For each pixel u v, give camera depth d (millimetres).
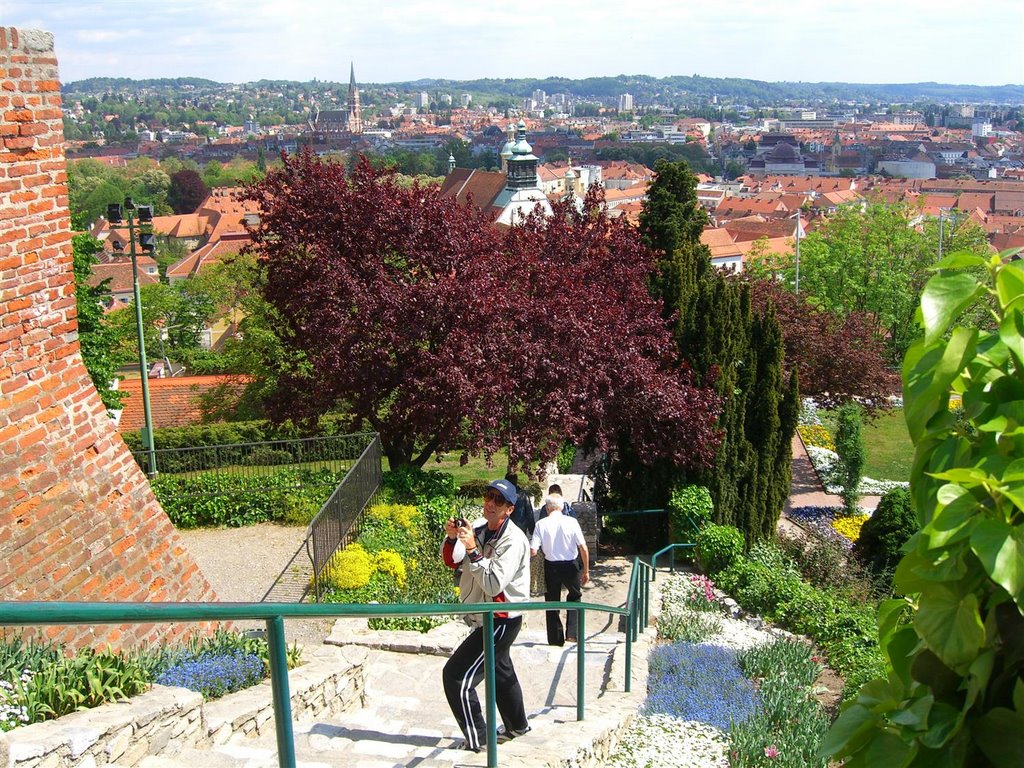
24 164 7543
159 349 61125
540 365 17156
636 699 9211
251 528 16656
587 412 17266
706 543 17141
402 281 18281
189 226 143125
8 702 5672
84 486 8039
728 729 8906
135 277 24969
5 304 7367
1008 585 1976
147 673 6922
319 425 24766
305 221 18812
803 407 36125
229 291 59281
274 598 13297
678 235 24938
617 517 19656
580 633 7688
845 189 195000
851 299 50125
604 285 19625
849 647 13383
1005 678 2158
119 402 30938
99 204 145375
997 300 2287
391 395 19797
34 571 7414
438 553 14867
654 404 17750
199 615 2910
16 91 7441
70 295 8070
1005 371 2262
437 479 17594
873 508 26750
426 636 10391
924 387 2264
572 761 6391
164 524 8992
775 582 15742
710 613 14656
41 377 7734
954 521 2084
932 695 2250
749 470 18906
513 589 6613
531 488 19562
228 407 35469
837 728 2432
